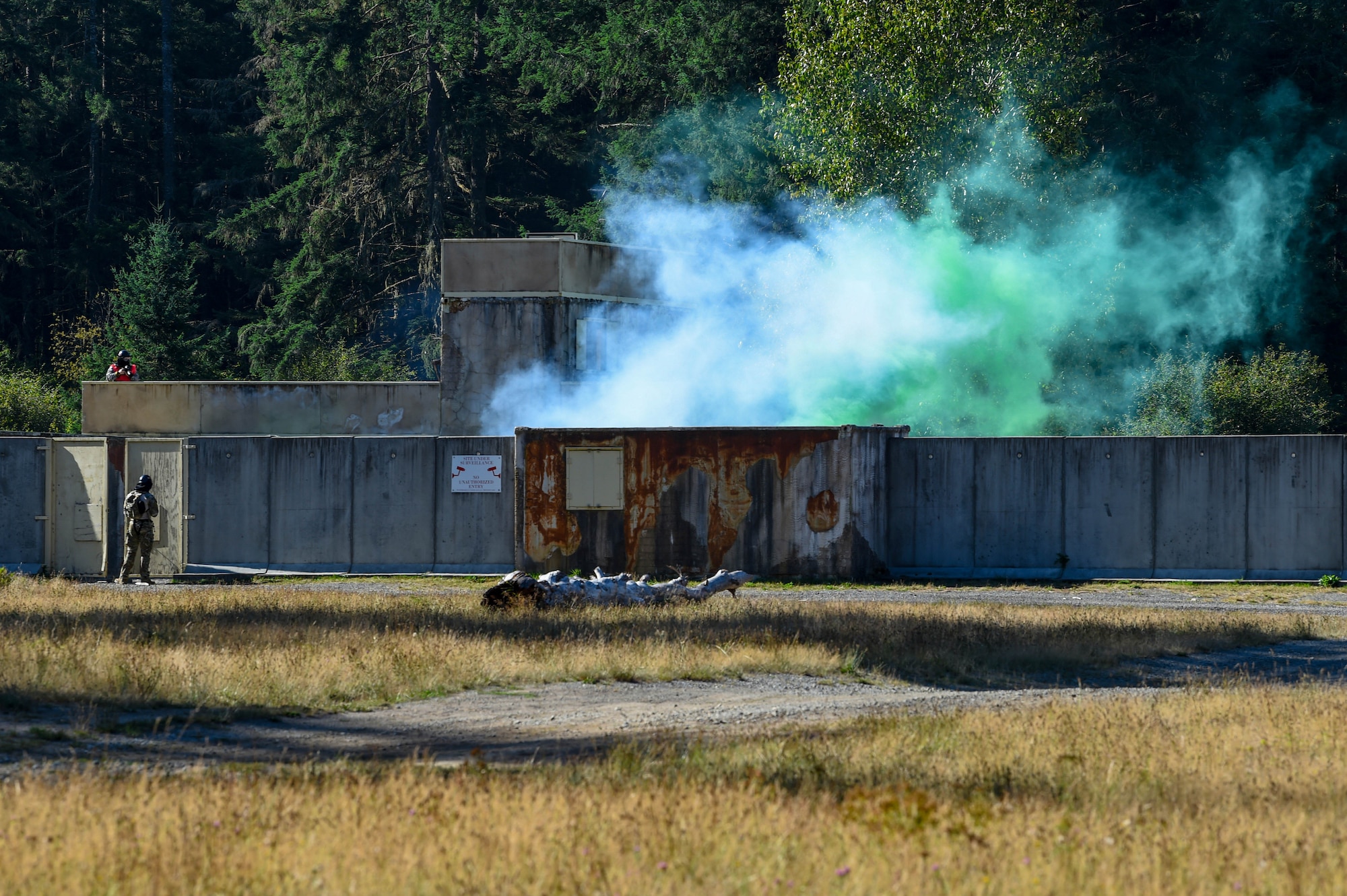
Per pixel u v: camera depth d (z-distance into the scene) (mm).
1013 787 31328
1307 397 177875
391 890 22109
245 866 23016
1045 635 63344
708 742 37312
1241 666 56594
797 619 68438
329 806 26984
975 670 54969
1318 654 61250
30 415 183250
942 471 105375
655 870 23141
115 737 38312
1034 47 156750
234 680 46688
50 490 108625
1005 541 104500
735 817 26484
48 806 26406
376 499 108062
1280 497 101062
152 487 108688
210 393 141250
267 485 108500
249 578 107000
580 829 25375
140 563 104375
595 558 103438
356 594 86062
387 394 140500
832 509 102562
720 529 103000
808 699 47688
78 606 74750
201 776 30922
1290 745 36875
